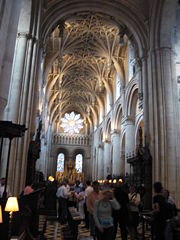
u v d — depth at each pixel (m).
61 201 11.61
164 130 14.49
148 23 17.36
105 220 5.67
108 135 36.03
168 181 13.67
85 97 45.72
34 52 14.30
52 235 8.75
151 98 15.58
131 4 17.92
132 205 7.98
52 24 17.75
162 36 16.09
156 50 16.08
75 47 28.59
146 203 13.89
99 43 28.23
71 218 7.68
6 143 10.95
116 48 27.69
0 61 6.74
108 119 35.56
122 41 21.77
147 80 16.69
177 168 14.02
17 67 13.19
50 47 26.34
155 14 16.45
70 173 47.88
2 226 5.57
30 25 14.16
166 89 15.13
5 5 6.80
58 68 29.16
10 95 12.60
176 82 15.70
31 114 13.74
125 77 27.30
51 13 17.36
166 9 15.68
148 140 15.36
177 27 17.69
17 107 12.46
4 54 7.30
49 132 44.66
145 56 17.19
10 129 6.46
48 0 16.98
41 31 16.69
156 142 14.53
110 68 30.00
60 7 17.70
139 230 10.37
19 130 6.66
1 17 6.68
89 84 39.91
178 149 14.38
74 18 22.89
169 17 15.89
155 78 15.65
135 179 17.23
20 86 12.89
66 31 26.08
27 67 13.69
